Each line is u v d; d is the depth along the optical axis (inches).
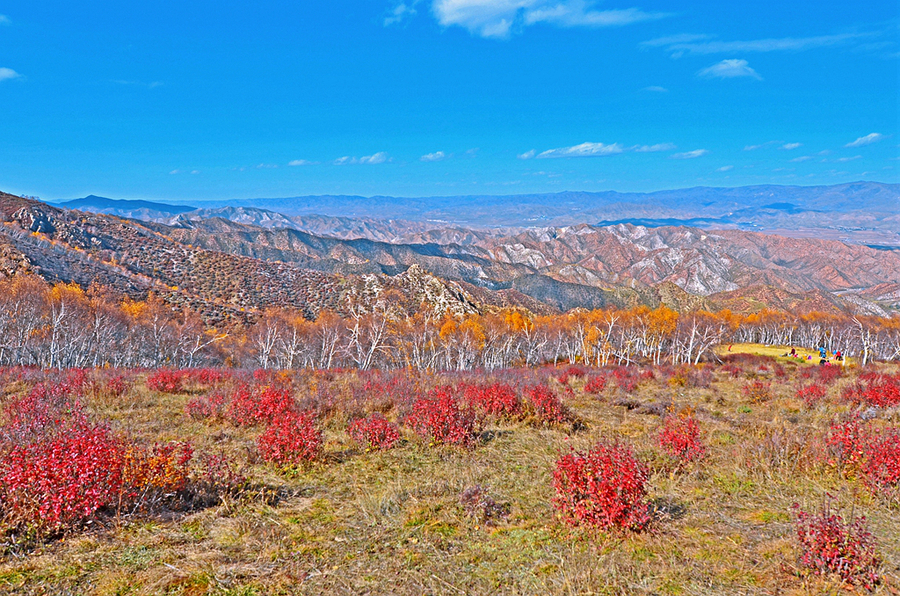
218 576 233.0
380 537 279.0
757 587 231.6
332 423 550.9
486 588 229.6
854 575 232.4
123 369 1098.1
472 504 321.7
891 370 1342.3
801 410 682.2
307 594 221.9
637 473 303.9
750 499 342.3
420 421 500.7
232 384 770.8
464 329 2888.8
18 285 2305.6
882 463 351.9
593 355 3068.4
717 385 1016.2
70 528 266.7
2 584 218.2
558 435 513.3
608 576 239.8
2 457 290.0
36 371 900.6
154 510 299.0
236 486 338.6
